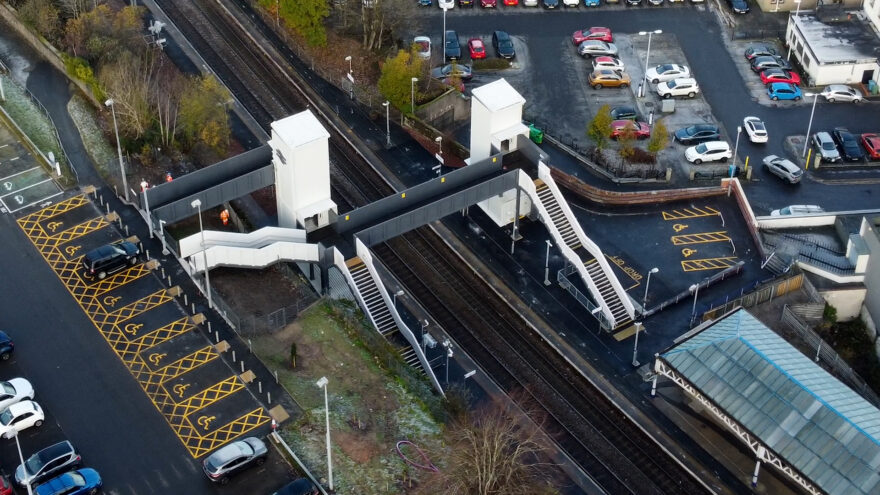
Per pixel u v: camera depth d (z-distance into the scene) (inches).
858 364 4945.9
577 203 5447.8
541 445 4448.8
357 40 6250.0
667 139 5649.6
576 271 5088.6
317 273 4822.8
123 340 4485.7
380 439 4195.4
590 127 5536.4
